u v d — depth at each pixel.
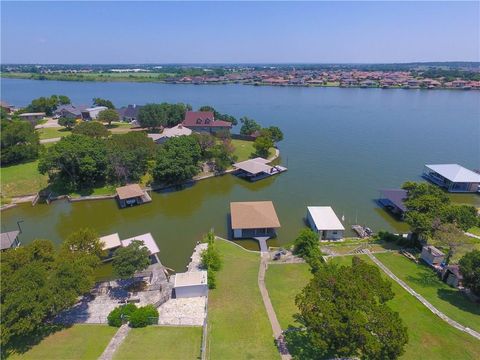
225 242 54.31
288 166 92.00
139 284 42.66
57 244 55.53
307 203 69.94
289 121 150.25
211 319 34.88
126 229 60.44
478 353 28.45
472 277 35.41
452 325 32.41
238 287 40.88
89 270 36.09
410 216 48.66
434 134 124.44
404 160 96.00
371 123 144.38
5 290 29.28
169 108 125.50
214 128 119.44
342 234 56.50
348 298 25.92
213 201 72.12
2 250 48.69
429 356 28.23
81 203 71.06
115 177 77.06
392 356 23.73
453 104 197.38
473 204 68.31
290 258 48.44
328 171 88.19
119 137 83.56
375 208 67.62
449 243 42.56
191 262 48.06
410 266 45.00
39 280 31.67
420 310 34.78
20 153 83.56
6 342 28.55
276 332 32.41
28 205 69.75
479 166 90.62
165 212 67.31
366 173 86.44
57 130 118.56
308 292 27.59
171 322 34.75
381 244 52.59
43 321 34.81
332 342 25.05
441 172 77.50
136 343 30.86
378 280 28.23
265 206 60.38
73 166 72.12
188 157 78.25
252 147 105.00
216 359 28.69
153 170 77.19
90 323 34.81
